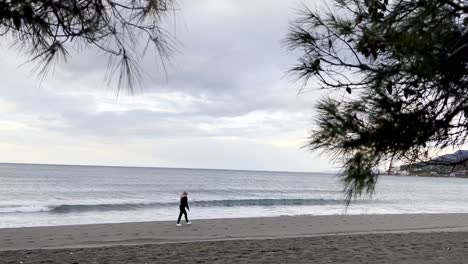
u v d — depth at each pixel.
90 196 45.88
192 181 88.19
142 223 22.59
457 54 2.72
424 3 2.73
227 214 31.02
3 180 71.69
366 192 2.71
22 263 10.88
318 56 3.12
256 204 40.44
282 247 13.88
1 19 2.11
